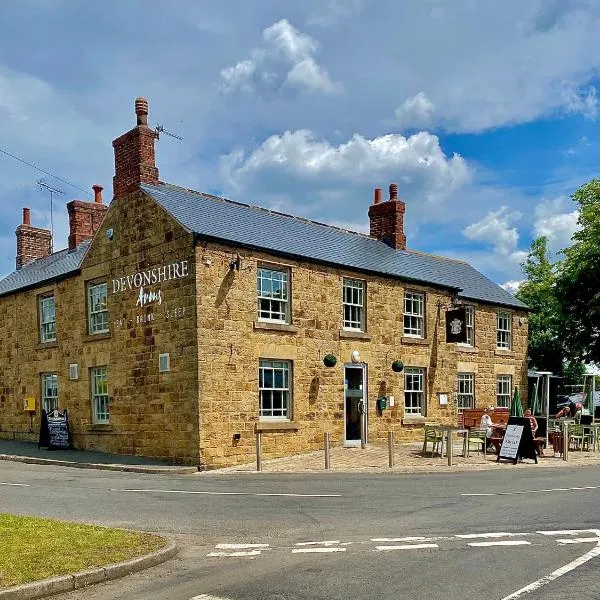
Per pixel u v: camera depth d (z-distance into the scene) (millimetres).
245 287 18812
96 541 8125
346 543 8633
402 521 10141
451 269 29703
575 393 41938
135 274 19719
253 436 18562
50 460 18797
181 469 16688
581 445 22938
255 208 23391
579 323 34250
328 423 20812
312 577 7008
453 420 25344
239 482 14766
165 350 18500
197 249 17781
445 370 25266
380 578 6930
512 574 7023
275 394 19609
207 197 21938
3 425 25672
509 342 31500
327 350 20969
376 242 27062
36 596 6418
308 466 17516
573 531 9234
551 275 41250
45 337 24078
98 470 17234
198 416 17344
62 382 22656
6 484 14328
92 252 21562
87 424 21359
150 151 20359
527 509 11102
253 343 18859
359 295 22484
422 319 24828
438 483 14500
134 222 19906
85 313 21812
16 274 28328
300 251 20766
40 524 9047
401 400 23250
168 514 10781
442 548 8250
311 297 20656
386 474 16266
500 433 20453
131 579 7082
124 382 19891
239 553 8156
